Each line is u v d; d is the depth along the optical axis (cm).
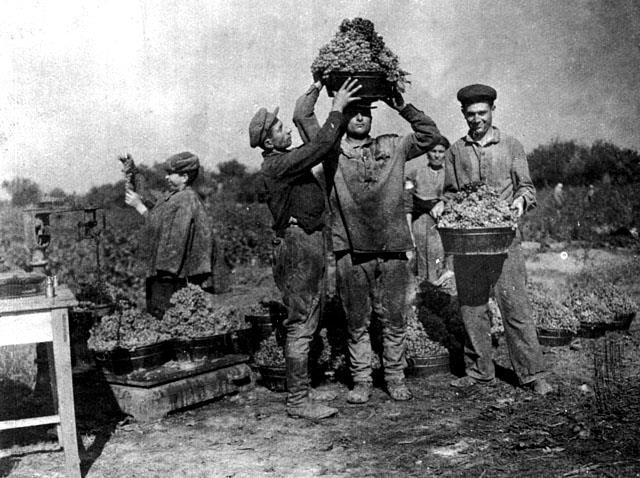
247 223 1631
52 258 1219
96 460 420
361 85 475
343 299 524
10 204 1295
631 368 583
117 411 510
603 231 1664
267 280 1347
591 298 730
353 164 500
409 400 525
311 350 578
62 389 377
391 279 516
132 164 673
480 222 495
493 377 561
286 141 507
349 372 589
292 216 482
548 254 1473
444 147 755
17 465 416
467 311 548
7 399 536
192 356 549
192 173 641
